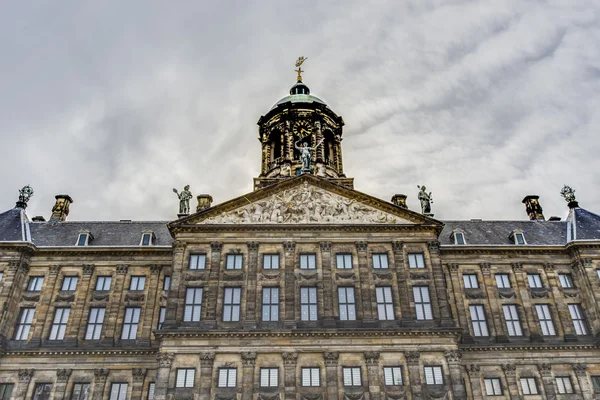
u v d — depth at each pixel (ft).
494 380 137.59
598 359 140.36
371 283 133.90
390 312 130.62
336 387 117.80
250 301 129.59
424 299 132.87
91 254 155.12
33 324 142.92
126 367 137.59
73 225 175.32
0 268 147.64
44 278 150.82
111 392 135.23
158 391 116.57
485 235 170.60
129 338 143.13
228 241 139.64
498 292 151.12
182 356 121.19
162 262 154.40
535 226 177.78
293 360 120.67
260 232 141.28
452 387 118.83
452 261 155.43
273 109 194.80
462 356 139.74
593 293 148.05
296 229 141.90
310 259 138.21
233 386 118.01
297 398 116.47
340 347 122.72
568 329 145.38
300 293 132.26
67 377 135.33
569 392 136.36
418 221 144.66
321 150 183.62
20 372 134.72
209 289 131.34
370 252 139.54
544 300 150.51
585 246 155.12
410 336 124.47
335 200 147.54
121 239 165.68
